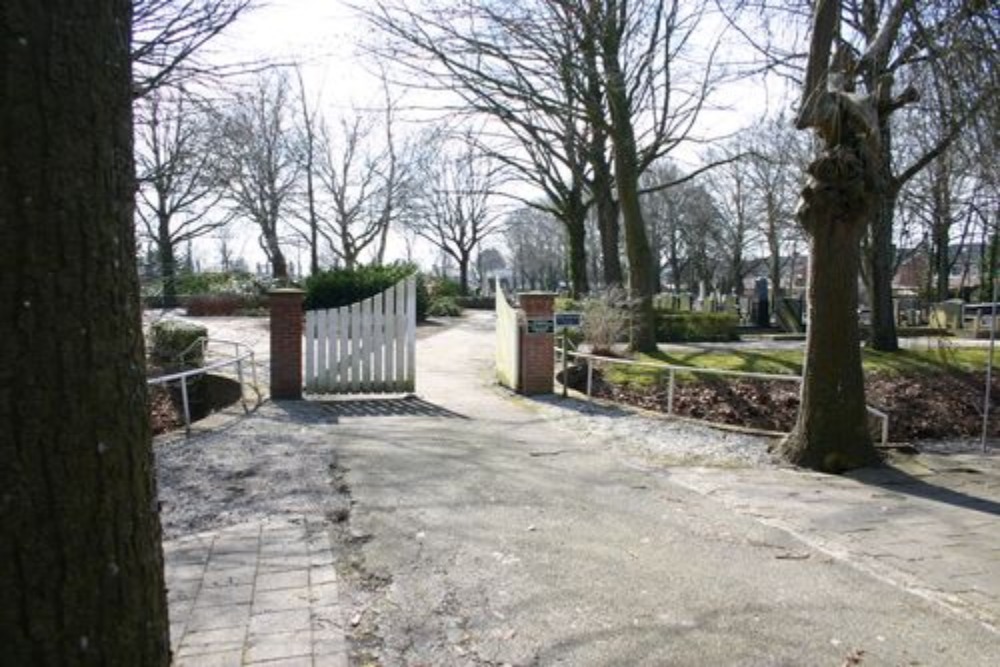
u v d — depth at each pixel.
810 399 9.05
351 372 13.34
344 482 7.73
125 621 2.03
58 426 1.88
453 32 17.64
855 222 8.87
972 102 8.29
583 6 16.62
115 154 2.02
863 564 5.72
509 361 14.21
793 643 4.40
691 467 8.72
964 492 7.90
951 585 5.34
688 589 5.16
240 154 37.25
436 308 38.69
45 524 1.86
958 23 8.04
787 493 7.72
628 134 17.94
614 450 9.45
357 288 30.02
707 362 16.27
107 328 1.98
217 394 14.93
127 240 2.08
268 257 52.97
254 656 4.11
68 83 1.89
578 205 28.52
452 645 4.33
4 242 1.81
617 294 18.64
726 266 65.31
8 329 1.82
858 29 10.42
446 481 7.82
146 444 2.14
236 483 7.65
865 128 8.59
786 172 36.72
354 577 5.29
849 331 8.96
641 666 4.10
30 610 1.85
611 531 6.35
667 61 19.23
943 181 16.45
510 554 5.76
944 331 26.86
